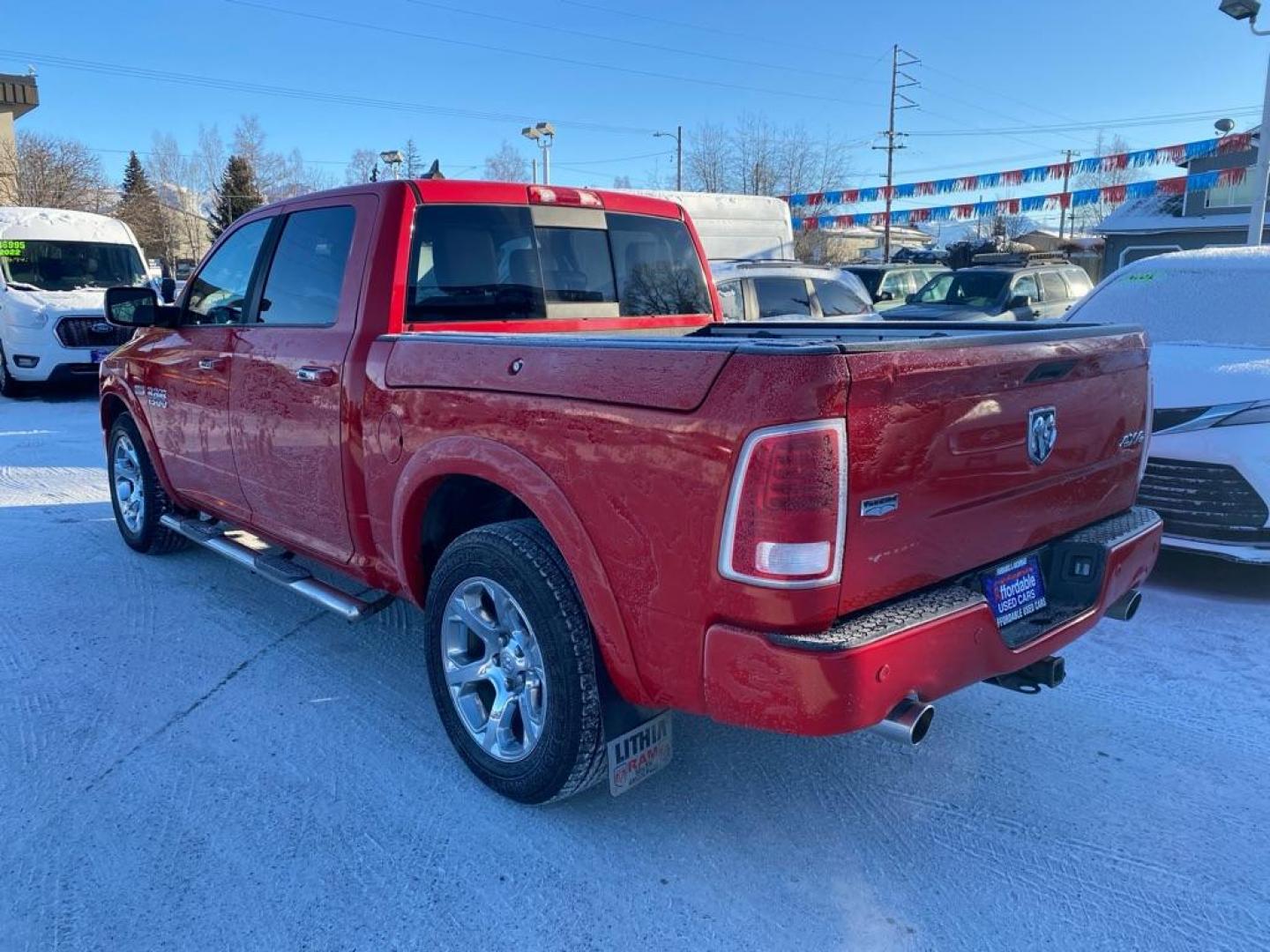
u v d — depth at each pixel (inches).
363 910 106.7
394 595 151.4
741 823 123.3
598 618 108.1
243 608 197.6
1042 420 114.1
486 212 154.0
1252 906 106.9
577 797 128.9
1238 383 199.2
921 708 97.9
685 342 98.0
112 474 235.8
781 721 94.1
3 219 550.9
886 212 1095.0
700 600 97.0
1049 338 114.3
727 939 102.4
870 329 169.3
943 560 104.4
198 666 169.6
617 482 102.5
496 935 103.0
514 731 124.6
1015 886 110.7
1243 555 193.8
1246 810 125.6
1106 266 1497.3
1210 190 1342.3
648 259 181.0
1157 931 103.1
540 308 161.5
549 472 110.5
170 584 212.2
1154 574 221.0
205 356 178.9
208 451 184.2
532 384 112.2
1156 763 137.5
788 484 89.1
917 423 96.8
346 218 150.8
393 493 135.9
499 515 139.7
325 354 145.9
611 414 102.5
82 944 101.0
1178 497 199.5
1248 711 152.9
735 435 91.4
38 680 163.5
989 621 105.1
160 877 111.7
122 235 591.2
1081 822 123.5
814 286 437.7
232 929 103.5
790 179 1904.5
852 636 92.9
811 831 121.5
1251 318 233.9
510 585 116.6
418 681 163.9
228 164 2508.6
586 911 106.7
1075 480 123.7
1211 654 174.9
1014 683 121.9
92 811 124.8
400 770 135.0
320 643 180.1
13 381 526.9
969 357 101.8
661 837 120.1
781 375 89.5
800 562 90.4
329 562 158.6
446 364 124.5
